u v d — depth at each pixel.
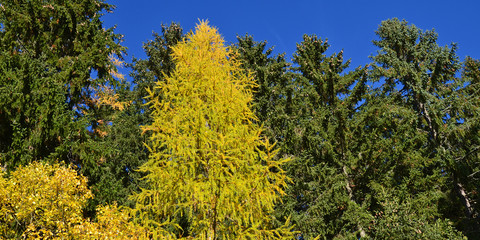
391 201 9.86
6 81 8.40
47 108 8.20
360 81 13.58
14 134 7.78
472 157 12.20
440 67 12.70
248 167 5.19
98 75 10.93
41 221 6.34
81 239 5.80
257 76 14.21
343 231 10.69
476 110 11.59
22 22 9.78
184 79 6.45
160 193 5.36
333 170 11.85
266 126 13.41
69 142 8.41
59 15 10.62
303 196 12.26
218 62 7.84
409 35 14.68
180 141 5.21
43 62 9.69
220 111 5.83
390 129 13.77
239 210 5.03
